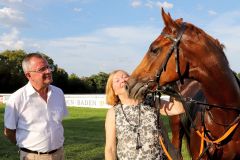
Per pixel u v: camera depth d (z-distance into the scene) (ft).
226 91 11.25
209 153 12.30
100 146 26.71
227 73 11.24
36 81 11.32
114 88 10.70
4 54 169.17
